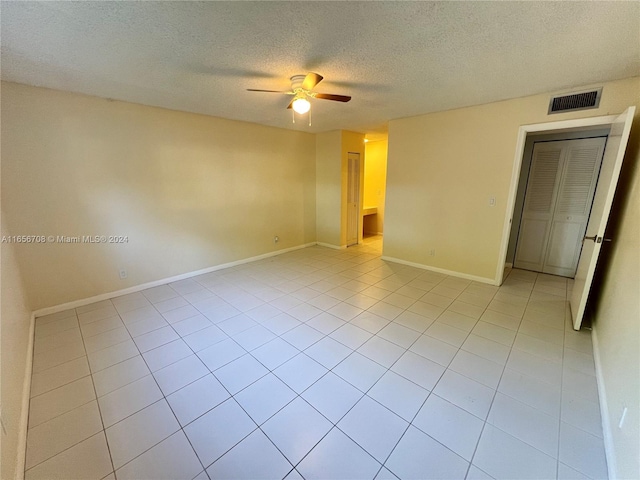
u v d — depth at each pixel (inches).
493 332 100.5
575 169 144.4
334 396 72.4
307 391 74.1
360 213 235.0
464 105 134.6
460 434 61.4
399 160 168.1
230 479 52.8
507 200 133.6
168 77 96.4
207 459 56.6
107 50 76.4
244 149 172.4
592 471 53.4
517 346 92.1
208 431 62.8
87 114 115.1
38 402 70.6
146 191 135.3
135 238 134.7
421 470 54.1
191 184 151.3
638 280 60.1
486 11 59.1
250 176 178.2
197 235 157.8
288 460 56.2
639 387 48.0
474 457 56.4
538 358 86.0
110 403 70.5
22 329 86.7
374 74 94.7
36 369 82.6
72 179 114.3
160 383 77.4
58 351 90.9
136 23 63.5
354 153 216.2
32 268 109.0
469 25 64.8
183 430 63.0
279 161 193.8
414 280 151.4
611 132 101.9
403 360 86.0
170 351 91.2
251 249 186.7
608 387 66.4
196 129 149.2
